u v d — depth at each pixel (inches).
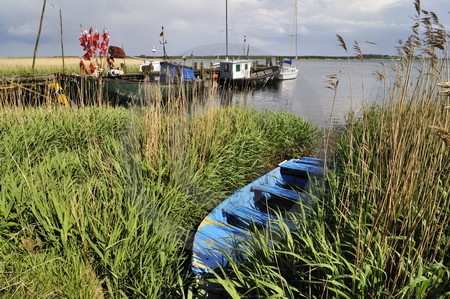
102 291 95.8
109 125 257.6
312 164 195.5
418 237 93.3
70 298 86.6
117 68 579.5
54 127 237.5
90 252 102.4
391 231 93.1
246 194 160.1
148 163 151.3
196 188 155.3
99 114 275.3
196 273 98.2
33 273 90.8
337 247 86.6
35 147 202.8
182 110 185.3
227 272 96.3
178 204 139.1
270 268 85.7
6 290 85.4
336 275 75.9
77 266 95.2
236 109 277.6
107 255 96.9
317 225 98.5
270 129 277.6
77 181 159.2
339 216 106.0
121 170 145.9
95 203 120.0
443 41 113.0
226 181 186.7
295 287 83.2
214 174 175.9
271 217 135.3
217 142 196.1
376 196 108.3
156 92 185.2
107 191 133.1
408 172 91.2
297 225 105.6
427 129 115.3
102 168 149.6
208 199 160.2
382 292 70.2
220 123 221.5
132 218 111.4
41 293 85.7
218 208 140.3
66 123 242.2
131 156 158.6
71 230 104.6
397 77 135.6
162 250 106.2
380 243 84.4
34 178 138.1
